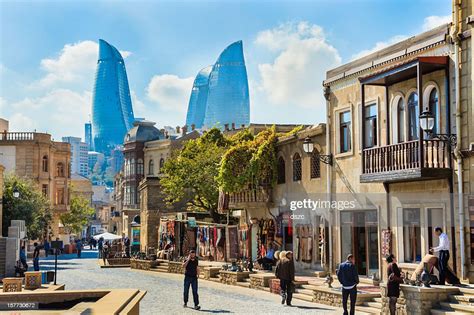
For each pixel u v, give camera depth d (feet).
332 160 89.86
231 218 142.82
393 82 76.28
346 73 86.48
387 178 72.13
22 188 175.22
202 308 69.97
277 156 108.27
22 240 120.98
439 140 65.98
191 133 288.71
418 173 66.28
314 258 95.30
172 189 156.35
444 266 61.52
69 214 269.85
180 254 147.02
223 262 130.11
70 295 42.09
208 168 153.58
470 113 64.23
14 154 233.96
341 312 65.62
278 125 176.04
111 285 98.89
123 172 348.38
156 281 107.34
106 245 170.40
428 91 70.74
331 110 90.63
